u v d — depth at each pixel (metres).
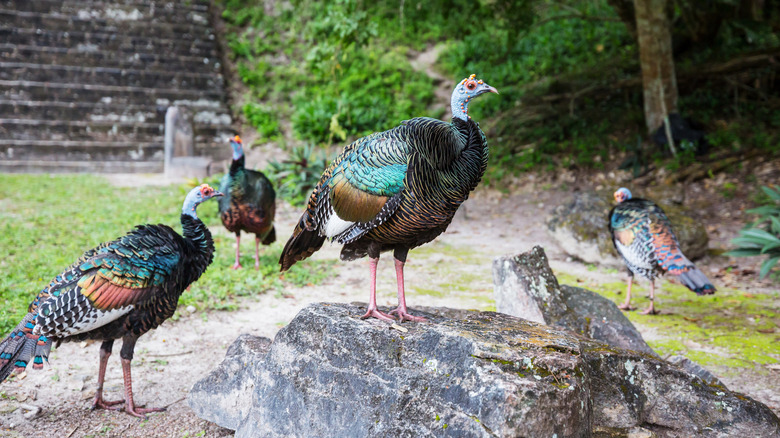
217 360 5.79
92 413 4.74
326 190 3.93
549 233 10.43
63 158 17.11
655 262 7.08
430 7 16.64
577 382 3.35
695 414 4.12
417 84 19.95
